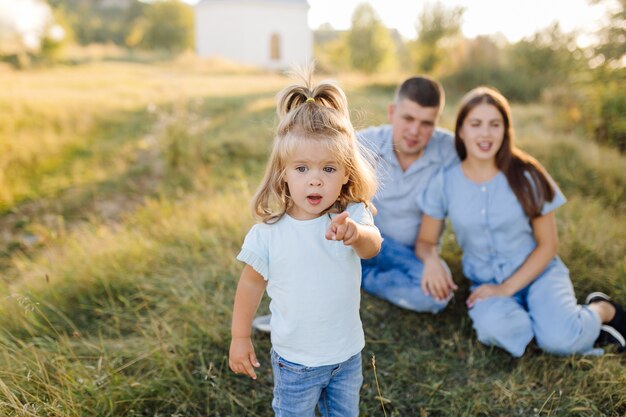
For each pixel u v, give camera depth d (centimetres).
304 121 174
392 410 251
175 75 1684
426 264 307
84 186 612
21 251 459
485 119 277
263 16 3025
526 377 260
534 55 1333
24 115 831
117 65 1902
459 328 311
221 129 816
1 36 1834
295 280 181
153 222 464
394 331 307
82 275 353
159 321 308
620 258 371
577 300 332
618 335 280
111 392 242
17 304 320
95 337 303
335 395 202
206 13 3095
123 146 760
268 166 185
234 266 361
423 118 302
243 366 194
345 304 186
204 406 251
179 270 366
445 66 1521
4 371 248
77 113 885
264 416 246
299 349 186
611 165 574
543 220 287
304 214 185
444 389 262
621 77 770
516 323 272
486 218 293
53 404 223
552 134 711
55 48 1794
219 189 562
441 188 307
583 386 253
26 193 593
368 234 175
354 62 2511
